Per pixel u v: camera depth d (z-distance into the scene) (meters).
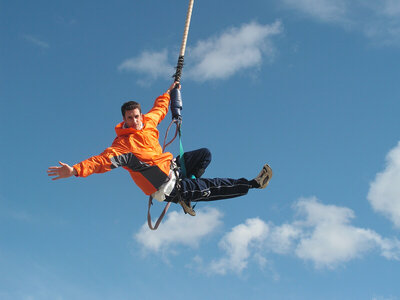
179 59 7.04
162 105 6.66
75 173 5.34
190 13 6.91
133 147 5.79
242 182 6.27
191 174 6.41
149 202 6.36
